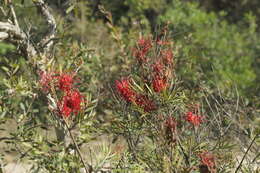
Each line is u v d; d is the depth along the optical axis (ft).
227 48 36.01
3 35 17.12
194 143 15.46
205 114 17.20
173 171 14.46
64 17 21.01
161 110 15.29
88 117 15.19
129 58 23.17
